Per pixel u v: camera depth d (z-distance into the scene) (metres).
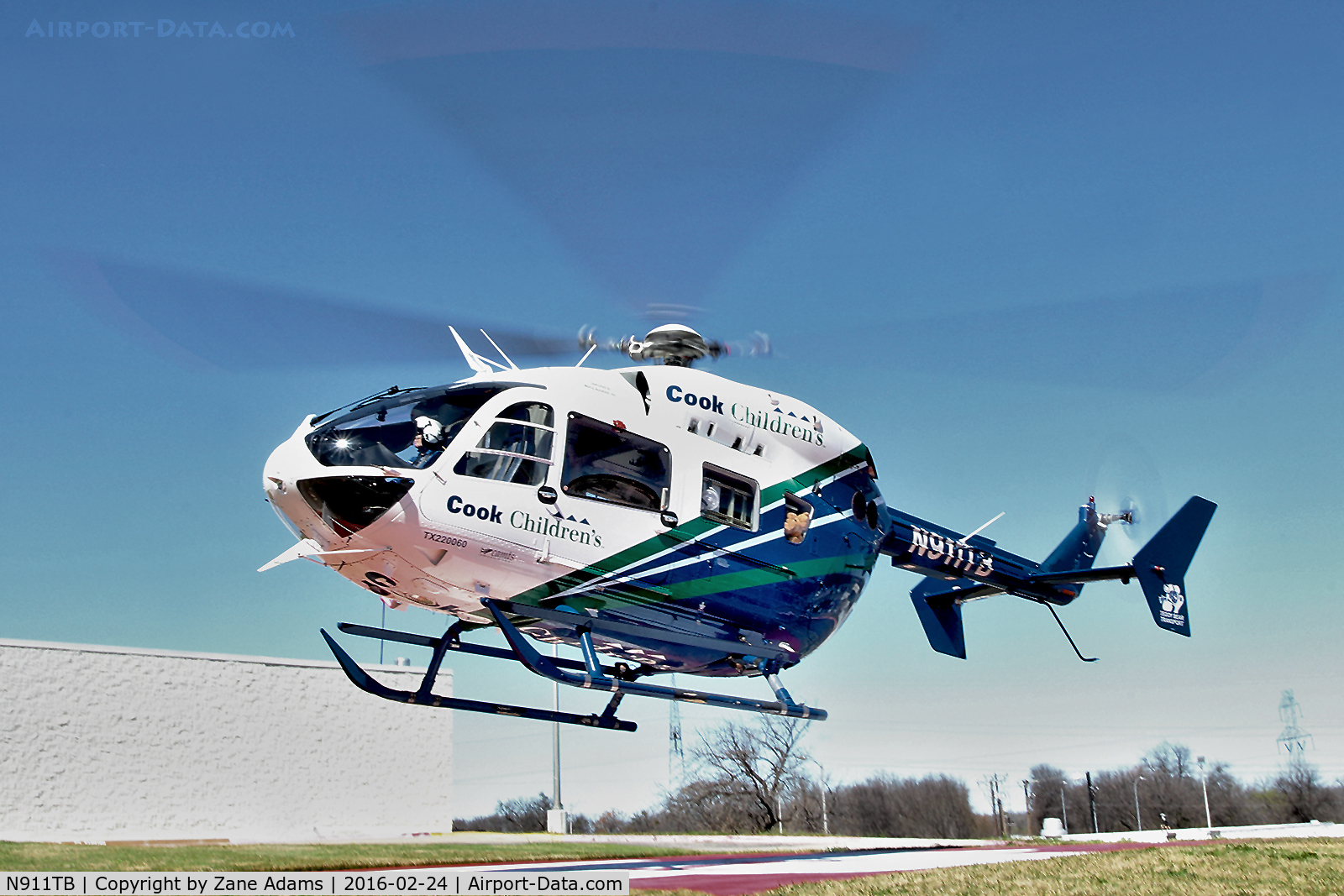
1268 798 87.00
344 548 11.08
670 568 12.50
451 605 11.91
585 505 11.80
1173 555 19.47
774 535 13.59
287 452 11.04
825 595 14.26
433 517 10.88
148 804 28.66
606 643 12.75
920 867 11.46
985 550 17.64
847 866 11.99
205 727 30.11
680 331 13.30
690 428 12.93
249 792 30.39
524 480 11.44
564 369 12.15
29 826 26.75
